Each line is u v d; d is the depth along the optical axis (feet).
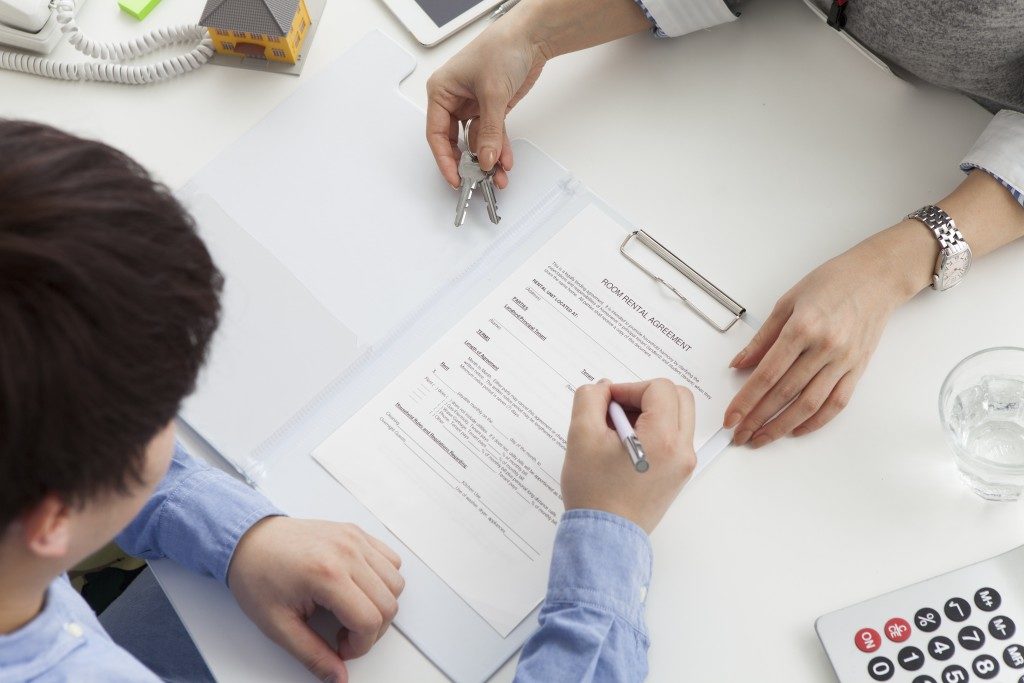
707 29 3.05
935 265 2.64
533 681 2.15
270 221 2.85
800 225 2.80
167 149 2.98
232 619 2.40
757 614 2.38
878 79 2.95
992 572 2.34
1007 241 2.70
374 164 2.93
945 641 2.28
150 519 2.42
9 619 1.77
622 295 2.72
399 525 2.49
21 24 2.96
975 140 2.86
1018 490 2.41
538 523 2.48
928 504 2.46
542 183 2.88
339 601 2.26
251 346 2.68
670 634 2.37
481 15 3.10
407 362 2.67
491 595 2.40
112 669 1.98
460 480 2.53
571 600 2.23
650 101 2.98
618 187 2.88
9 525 1.47
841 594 2.39
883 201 2.81
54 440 1.38
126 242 1.40
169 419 1.59
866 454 2.53
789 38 3.02
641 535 2.27
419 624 2.38
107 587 3.74
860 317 2.56
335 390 2.64
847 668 2.28
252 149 2.96
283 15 2.94
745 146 2.90
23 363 1.31
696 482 2.52
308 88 3.04
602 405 2.42
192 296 1.51
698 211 2.83
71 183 1.39
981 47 2.72
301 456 2.57
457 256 2.79
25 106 3.04
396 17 3.12
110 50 3.04
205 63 3.08
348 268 2.78
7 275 1.29
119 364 1.40
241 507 2.40
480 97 2.85
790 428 2.54
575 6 2.88
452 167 2.84
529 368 2.65
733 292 2.74
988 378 2.50
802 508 2.48
